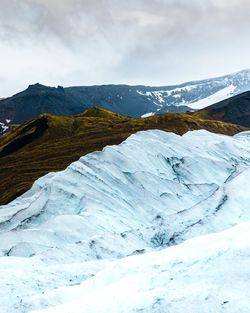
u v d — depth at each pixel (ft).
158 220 263.90
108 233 214.48
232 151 456.45
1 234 210.59
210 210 251.80
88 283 119.44
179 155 406.00
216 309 67.10
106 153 346.95
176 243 216.13
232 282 78.33
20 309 101.35
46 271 149.69
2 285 123.34
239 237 110.42
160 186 331.57
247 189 255.70
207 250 106.01
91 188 287.69
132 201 301.63
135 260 124.77
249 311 64.44
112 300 84.23
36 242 204.03
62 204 267.18
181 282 86.02
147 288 86.84
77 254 186.29
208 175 382.42
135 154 366.02
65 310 84.89
